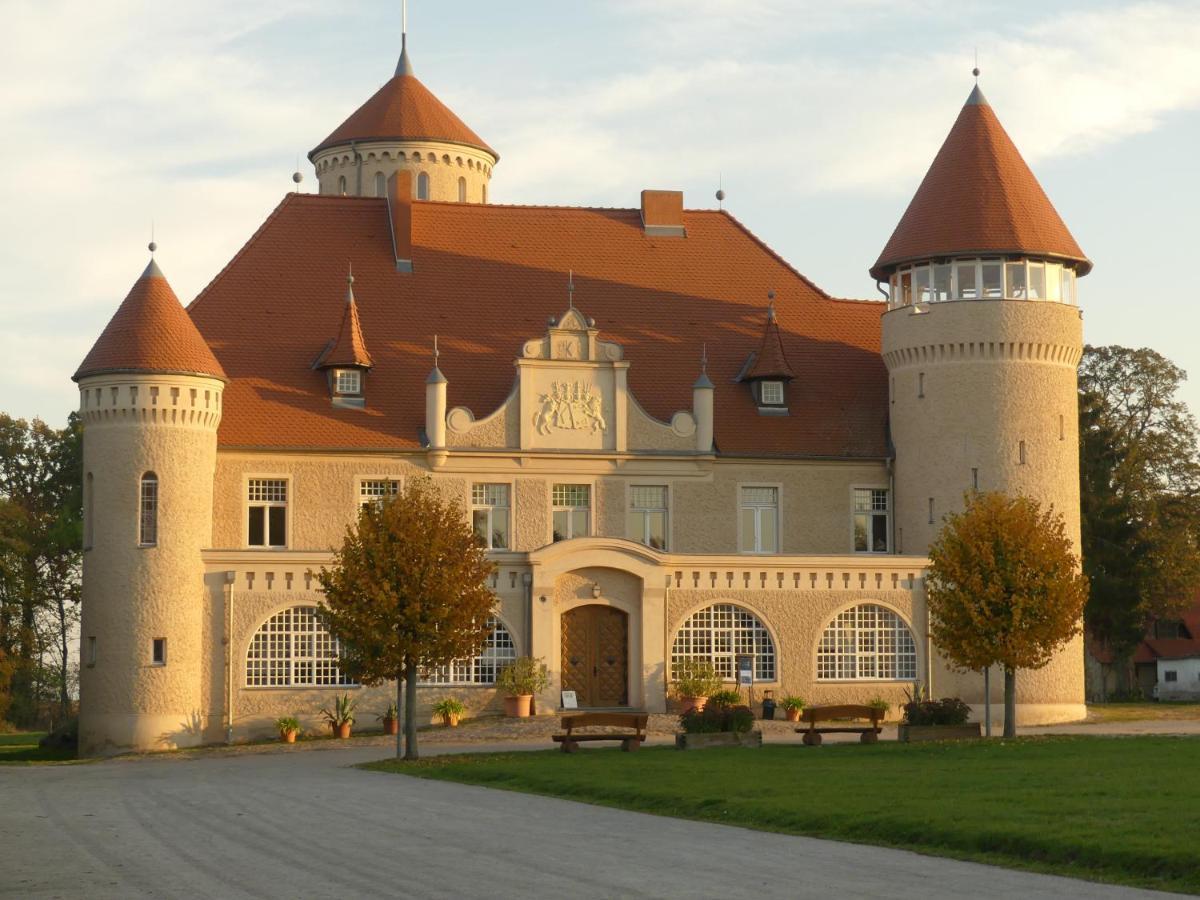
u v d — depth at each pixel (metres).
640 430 58.00
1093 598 78.81
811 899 18.67
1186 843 21.12
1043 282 57.53
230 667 52.06
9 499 85.25
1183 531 82.06
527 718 52.25
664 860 21.88
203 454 53.12
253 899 19.34
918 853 22.39
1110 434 81.50
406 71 77.06
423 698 53.06
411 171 67.81
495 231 63.78
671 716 52.00
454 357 58.91
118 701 51.53
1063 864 21.05
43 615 90.00
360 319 59.41
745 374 60.72
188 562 52.28
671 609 54.72
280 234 61.44
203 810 29.34
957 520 46.16
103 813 29.31
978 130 58.81
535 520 57.00
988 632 44.62
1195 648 93.19
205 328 57.78
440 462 56.25
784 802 27.34
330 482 55.81
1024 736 45.00
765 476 59.12
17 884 20.83
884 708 50.53
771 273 65.31
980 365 56.94
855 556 56.03
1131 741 41.69
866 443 60.19
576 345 57.72
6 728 87.19
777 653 55.16
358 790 32.94
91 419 52.84
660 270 64.06
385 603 41.53
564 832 25.05
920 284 58.47
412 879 20.56
